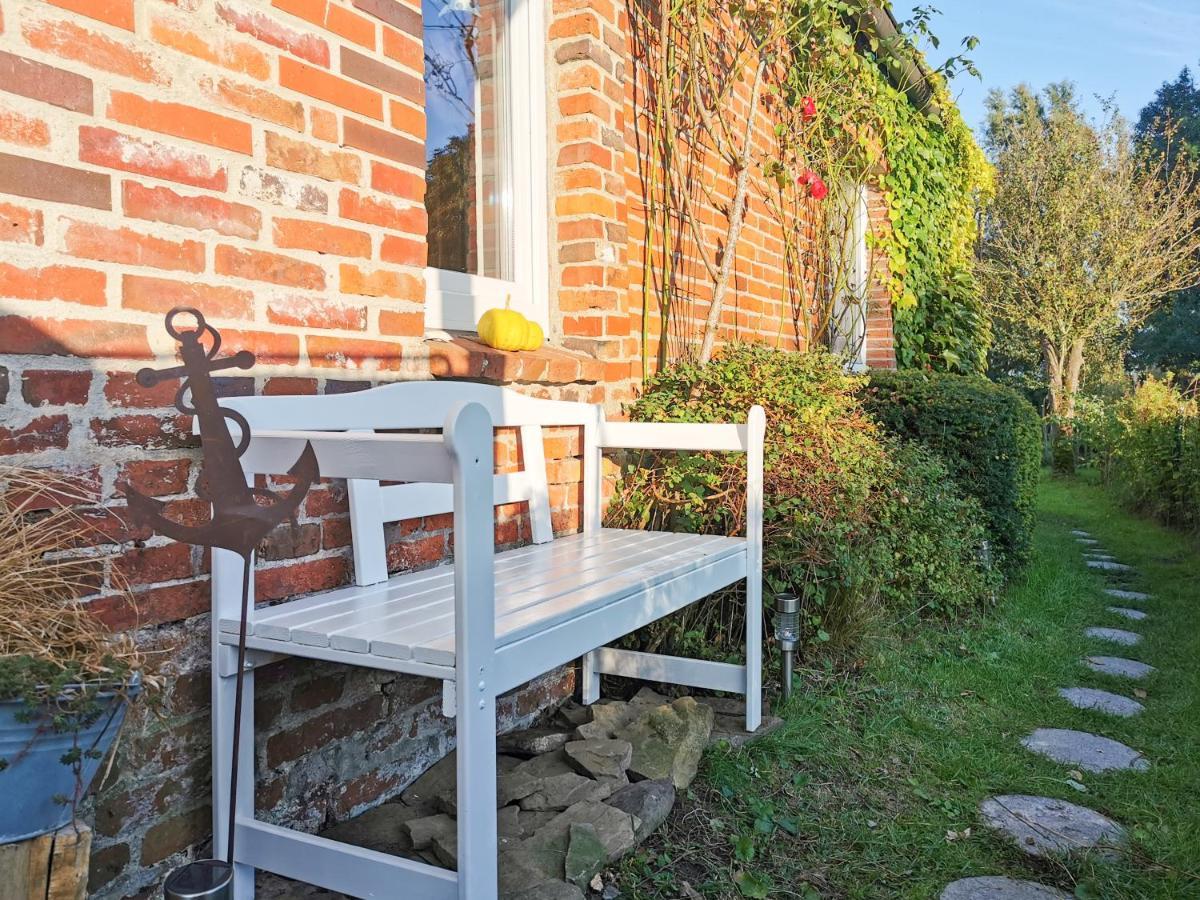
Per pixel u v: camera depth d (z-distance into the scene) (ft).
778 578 11.05
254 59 6.20
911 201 23.58
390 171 7.34
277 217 6.40
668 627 10.48
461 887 4.96
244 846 5.82
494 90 10.68
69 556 5.13
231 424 5.79
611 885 6.54
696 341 13.78
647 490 11.12
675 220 13.07
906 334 24.43
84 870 4.21
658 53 12.51
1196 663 13.14
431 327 9.39
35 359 4.97
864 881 6.96
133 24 5.43
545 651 5.75
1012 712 10.75
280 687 6.61
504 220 10.79
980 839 7.68
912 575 13.76
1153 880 7.04
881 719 10.02
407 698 7.84
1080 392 57.88
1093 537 27.02
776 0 13.89
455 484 4.85
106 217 5.30
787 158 17.21
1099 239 56.90
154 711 5.26
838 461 11.71
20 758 3.97
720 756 8.55
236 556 5.95
